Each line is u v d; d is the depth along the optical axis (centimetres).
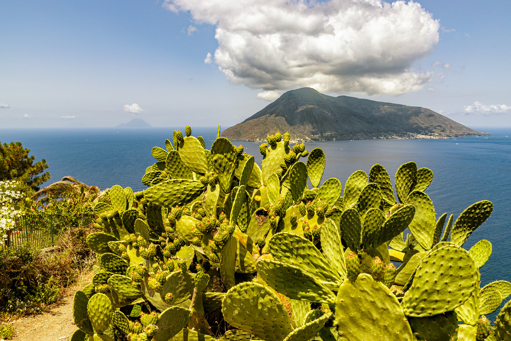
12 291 576
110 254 219
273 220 199
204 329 185
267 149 261
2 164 1350
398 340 120
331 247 154
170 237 215
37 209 927
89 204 840
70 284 670
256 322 131
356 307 127
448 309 118
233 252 183
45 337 490
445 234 204
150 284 169
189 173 270
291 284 139
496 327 115
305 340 123
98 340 189
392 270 128
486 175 12538
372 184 192
